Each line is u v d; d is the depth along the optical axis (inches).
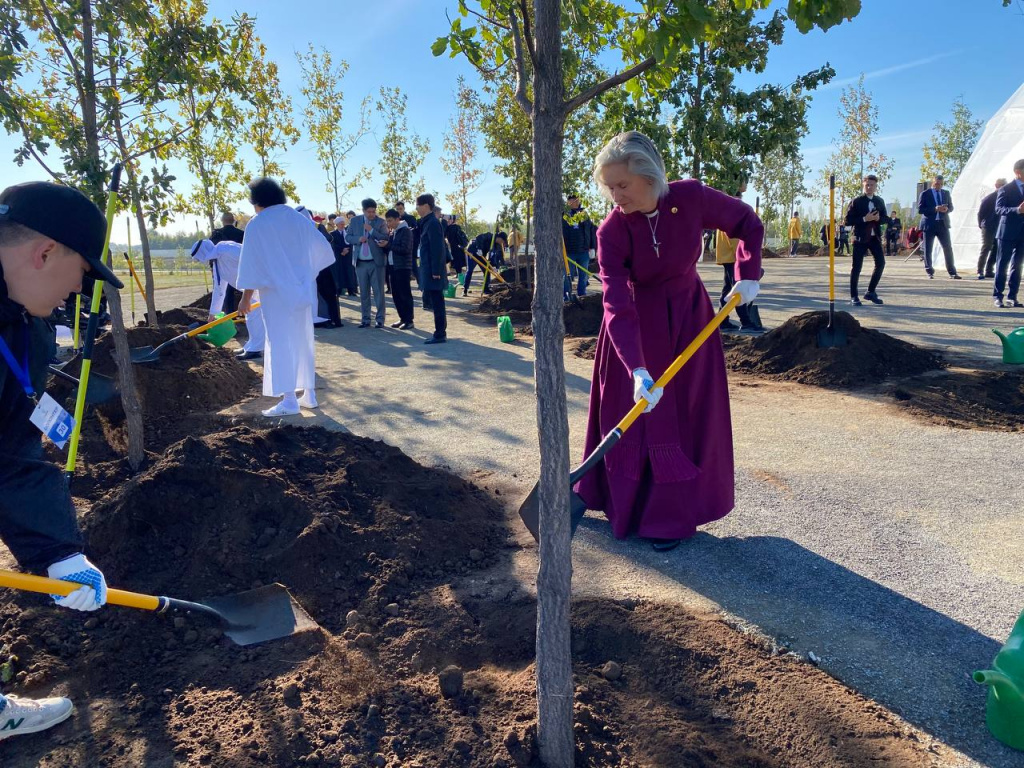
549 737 84.6
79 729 93.8
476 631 115.8
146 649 110.4
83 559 89.0
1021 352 284.0
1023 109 723.4
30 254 75.9
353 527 139.7
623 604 121.9
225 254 387.5
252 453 153.7
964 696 98.6
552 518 81.4
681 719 94.7
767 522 155.3
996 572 131.0
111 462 186.2
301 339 250.5
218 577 128.2
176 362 277.6
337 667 105.0
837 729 91.1
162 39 179.6
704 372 141.6
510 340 403.5
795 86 341.4
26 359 84.4
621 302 130.8
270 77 581.9
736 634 112.3
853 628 114.8
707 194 132.3
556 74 75.2
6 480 87.1
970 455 193.3
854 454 196.7
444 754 87.3
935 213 646.5
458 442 216.2
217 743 90.0
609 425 145.8
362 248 454.6
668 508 142.0
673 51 77.4
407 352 373.7
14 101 174.4
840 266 912.9
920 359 288.4
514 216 625.9
